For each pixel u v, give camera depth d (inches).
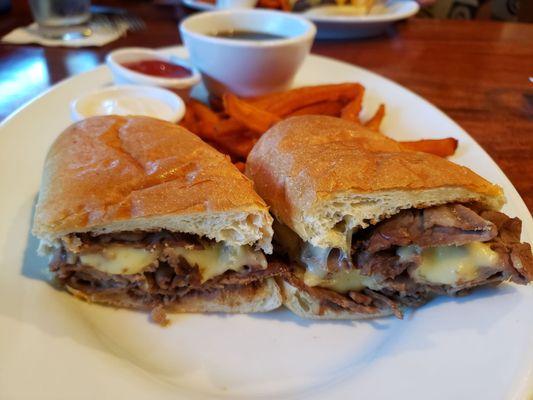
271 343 7.2
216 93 12.3
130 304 7.4
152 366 6.6
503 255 7.0
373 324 7.5
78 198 6.8
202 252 7.4
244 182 7.3
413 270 7.3
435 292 7.4
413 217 7.2
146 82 11.0
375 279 7.5
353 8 16.9
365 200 6.9
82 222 6.6
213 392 6.4
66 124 10.4
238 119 9.7
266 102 10.7
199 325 7.4
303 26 12.3
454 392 5.8
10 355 5.9
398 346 6.7
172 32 16.8
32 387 5.6
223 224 7.0
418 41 17.4
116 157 7.4
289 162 7.6
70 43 15.3
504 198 7.3
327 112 11.2
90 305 7.4
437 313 7.0
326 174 7.0
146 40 16.0
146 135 7.9
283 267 7.5
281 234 7.8
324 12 16.6
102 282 7.3
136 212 6.7
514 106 12.9
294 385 6.5
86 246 6.9
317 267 7.4
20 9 18.3
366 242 7.3
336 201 6.8
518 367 5.9
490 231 6.7
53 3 15.2
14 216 7.9
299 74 13.6
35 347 6.1
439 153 9.6
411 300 7.6
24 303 6.6
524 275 6.9
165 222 6.8
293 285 7.4
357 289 7.7
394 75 14.6
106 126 8.2
